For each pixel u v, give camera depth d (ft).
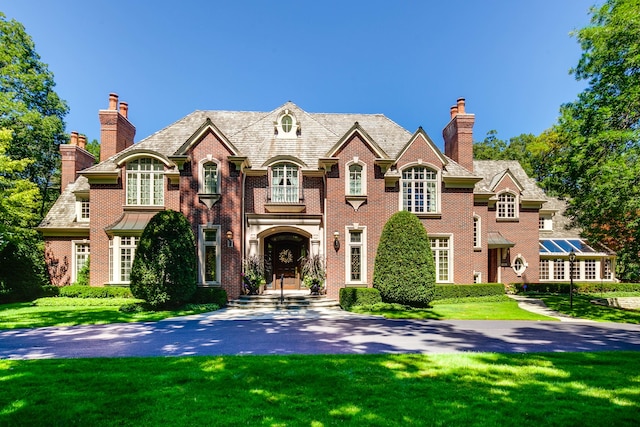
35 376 25.64
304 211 76.33
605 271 106.63
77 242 84.07
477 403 21.33
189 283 61.52
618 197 58.59
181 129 84.74
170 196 70.85
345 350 34.65
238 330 44.88
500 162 109.70
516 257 98.53
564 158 70.18
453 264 77.36
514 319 55.26
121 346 36.32
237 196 71.36
